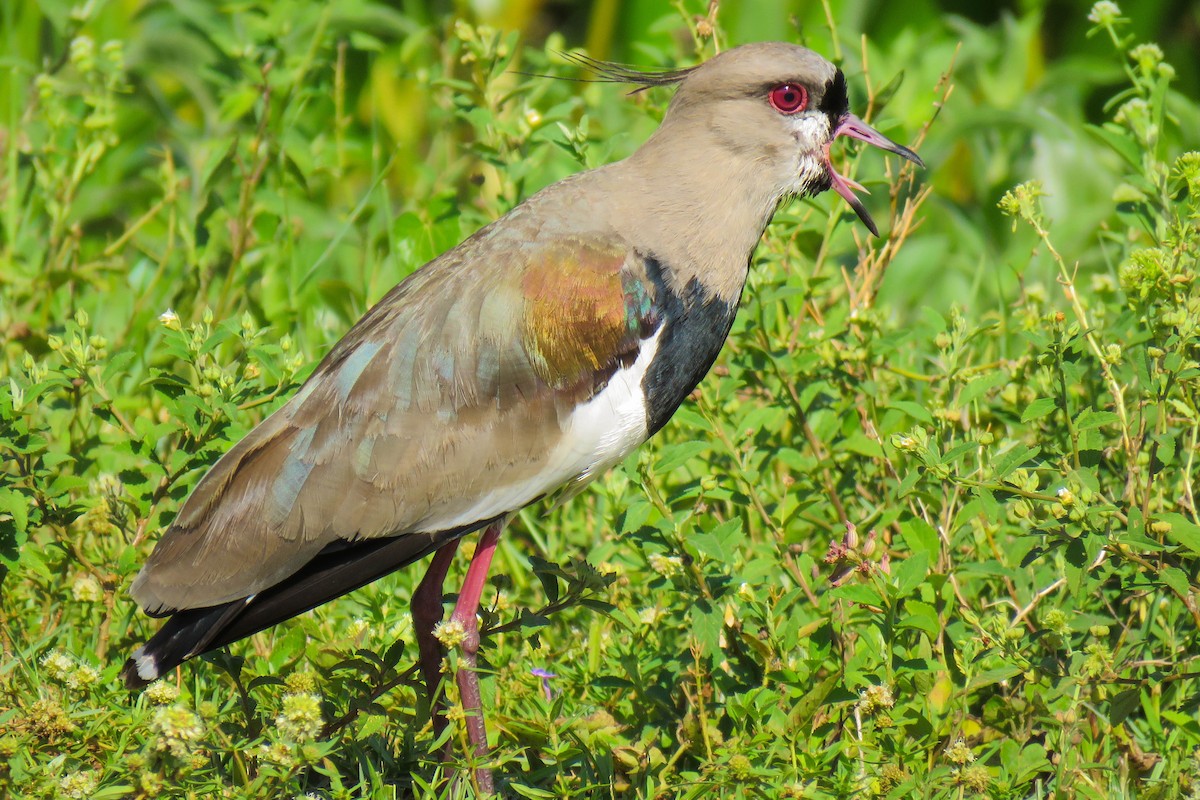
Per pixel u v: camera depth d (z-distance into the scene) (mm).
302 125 17078
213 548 8828
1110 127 11453
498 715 9305
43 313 13352
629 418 9531
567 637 10820
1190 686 9453
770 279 11156
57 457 9922
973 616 9352
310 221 15609
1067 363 9492
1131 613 9898
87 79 14586
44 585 10297
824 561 9570
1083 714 9359
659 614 9852
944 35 18766
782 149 10078
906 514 10766
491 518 9242
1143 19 18797
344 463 8961
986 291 15125
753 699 8945
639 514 9656
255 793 8109
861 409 11570
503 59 12852
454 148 16750
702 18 12828
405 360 9133
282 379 10227
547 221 9602
